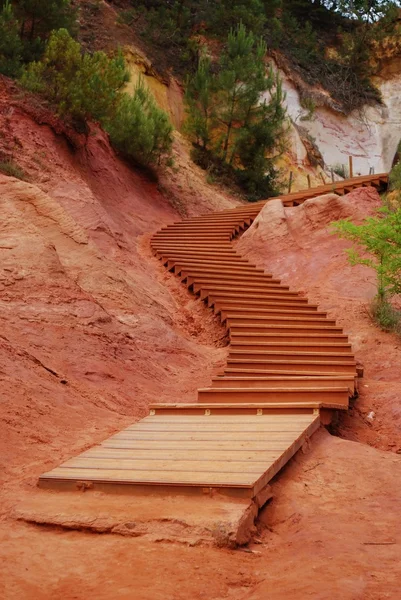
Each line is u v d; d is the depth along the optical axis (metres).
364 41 44.44
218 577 4.04
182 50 34.06
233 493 5.25
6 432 6.58
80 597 3.64
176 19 35.41
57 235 12.62
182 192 24.78
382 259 13.70
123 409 8.85
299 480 6.24
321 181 36.31
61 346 9.61
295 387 9.71
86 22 31.25
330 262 16.73
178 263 16.34
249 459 6.06
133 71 30.06
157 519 4.80
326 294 15.41
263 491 5.51
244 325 13.32
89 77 19.44
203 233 19.44
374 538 4.84
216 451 6.46
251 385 10.48
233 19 35.94
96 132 21.66
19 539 4.50
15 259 10.70
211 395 9.66
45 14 23.89
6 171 15.66
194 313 14.82
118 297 12.30
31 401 7.54
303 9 45.69
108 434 7.52
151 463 6.07
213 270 16.34
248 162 29.27
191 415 8.54
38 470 6.01
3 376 7.73
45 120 18.55
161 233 19.62
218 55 34.25
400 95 43.38
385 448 8.90
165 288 15.46
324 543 4.66
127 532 4.68
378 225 13.46
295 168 35.12
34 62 19.88
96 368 9.59
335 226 14.26
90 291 11.99
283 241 17.88
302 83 39.53
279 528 5.19
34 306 10.12
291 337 12.83
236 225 20.03
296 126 37.28
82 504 5.16
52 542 4.51
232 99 28.61
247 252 18.02
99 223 16.06
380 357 12.25
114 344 10.62
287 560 4.41
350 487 6.15
